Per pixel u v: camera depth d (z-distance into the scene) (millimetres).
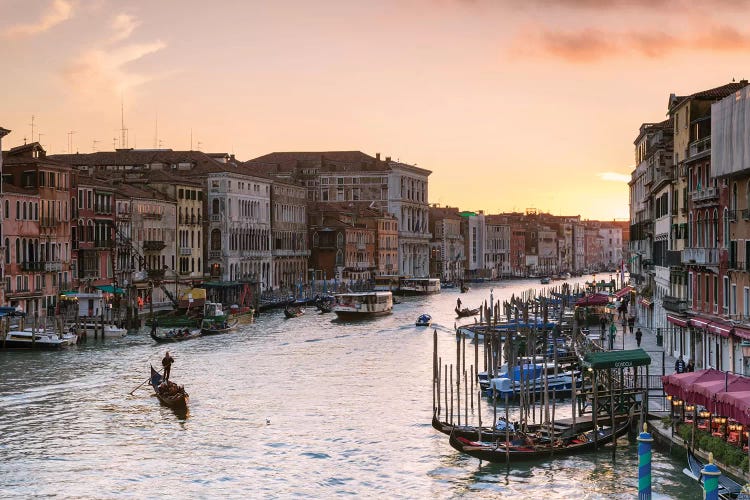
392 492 36000
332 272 158750
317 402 51625
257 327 93625
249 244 131750
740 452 33250
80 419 47125
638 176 91625
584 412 45250
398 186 183375
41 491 36125
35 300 84500
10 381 56656
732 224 46469
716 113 46688
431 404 51000
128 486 36781
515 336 68312
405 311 119438
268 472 38531
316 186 183625
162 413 48500
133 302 101000
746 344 41531
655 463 37625
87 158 125438
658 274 70250
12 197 81438
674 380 36188
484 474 37688
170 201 112750
